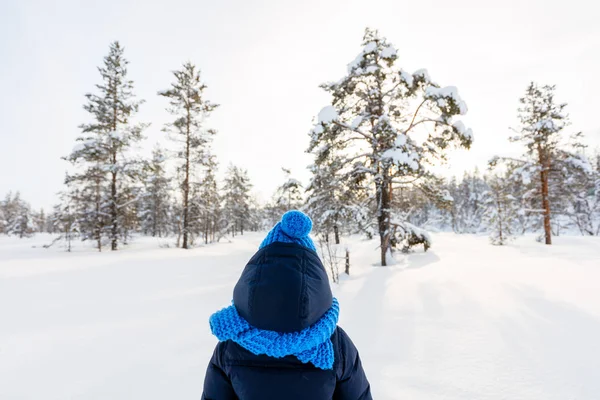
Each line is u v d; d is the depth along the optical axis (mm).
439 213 47750
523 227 30094
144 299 7613
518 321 4906
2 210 64562
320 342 973
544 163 21641
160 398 3193
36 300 7496
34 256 17031
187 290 8648
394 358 3902
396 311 5941
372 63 12562
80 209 21375
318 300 988
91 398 3207
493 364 3568
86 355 4293
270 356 975
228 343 1065
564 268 9375
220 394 1060
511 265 10320
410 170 11086
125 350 4457
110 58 21719
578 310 5273
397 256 14750
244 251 20750
